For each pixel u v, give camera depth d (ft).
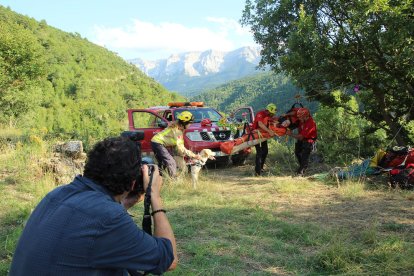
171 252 6.74
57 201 6.14
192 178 27.58
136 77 541.75
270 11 35.53
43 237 5.80
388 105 38.86
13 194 24.31
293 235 16.81
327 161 36.65
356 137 38.06
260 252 15.06
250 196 24.59
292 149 40.34
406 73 31.94
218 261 14.11
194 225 18.29
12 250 15.26
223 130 37.91
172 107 43.14
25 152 33.32
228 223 18.84
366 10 27.58
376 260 13.91
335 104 38.45
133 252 6.09
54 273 5.66
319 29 31.68
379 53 31.94
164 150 28.32
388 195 23.34
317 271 13.46
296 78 33.50
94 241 5.81
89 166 6.50
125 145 6.64
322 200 23.08
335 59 32.35
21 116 87.10
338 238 15.66
